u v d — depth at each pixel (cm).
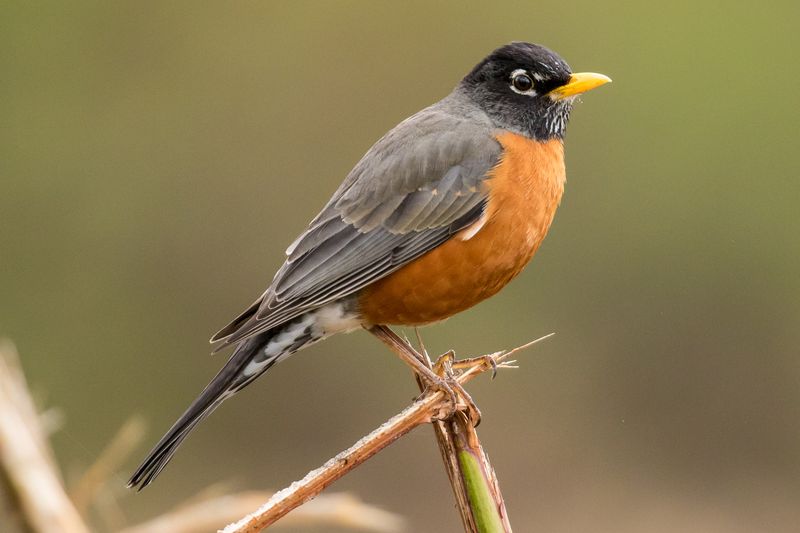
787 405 1399
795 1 1488
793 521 1280
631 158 1485
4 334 1376
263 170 1514
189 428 604
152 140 1488
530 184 662
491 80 704
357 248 655
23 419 315
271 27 1516
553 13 1544
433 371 621
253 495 414
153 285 1438
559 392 1391
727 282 1447
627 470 1344
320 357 1387
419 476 1314
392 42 1546
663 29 1511
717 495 1322
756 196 1455
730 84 1484
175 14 1506
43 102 1470
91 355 1386
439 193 654
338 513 420
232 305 1449
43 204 1442
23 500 304
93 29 1488
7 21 1462
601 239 1466
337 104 1537
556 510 1303
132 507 1227
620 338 1429
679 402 1399
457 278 652
